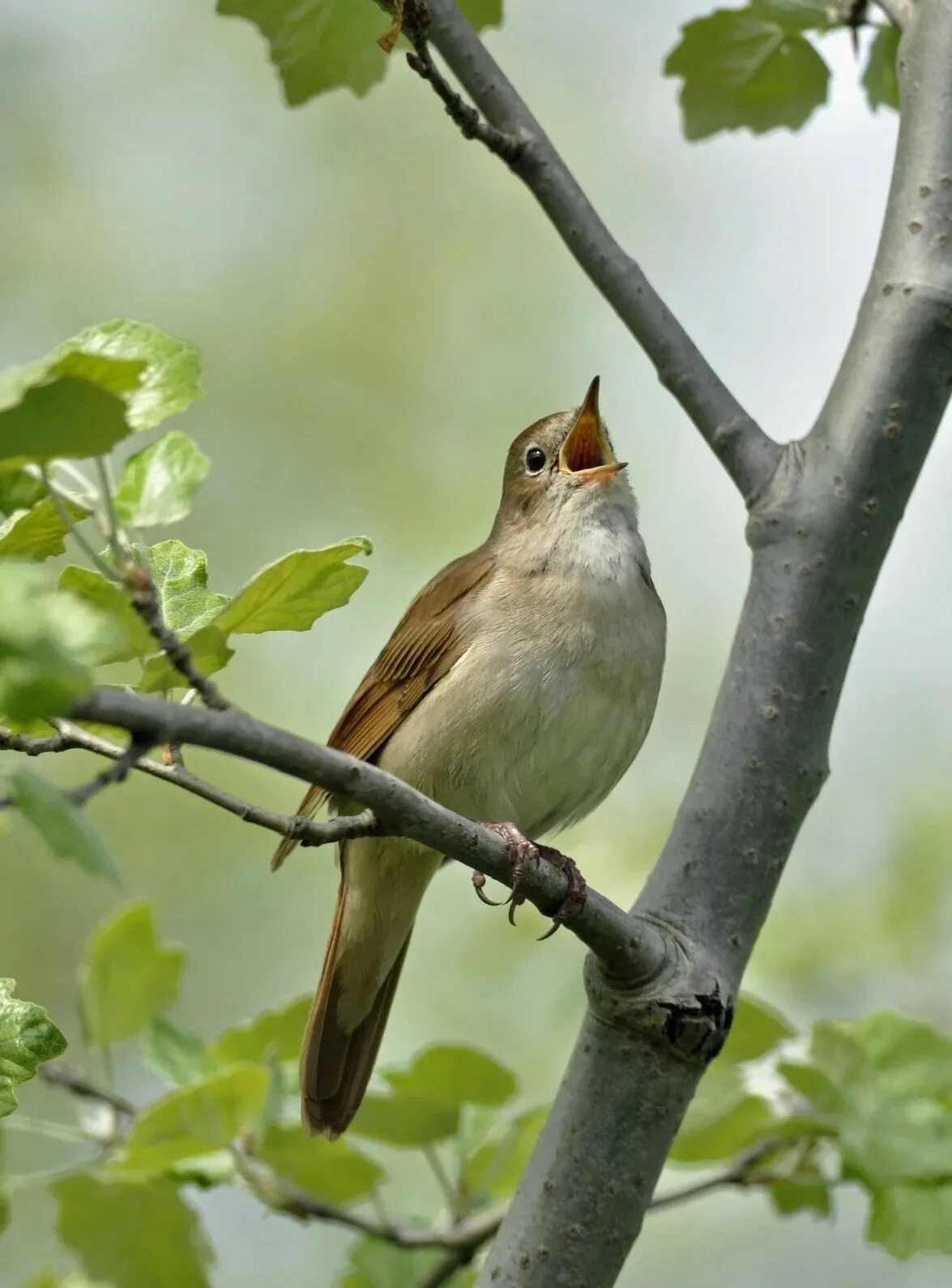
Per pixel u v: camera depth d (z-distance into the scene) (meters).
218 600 5.26
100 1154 7.39
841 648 6.29
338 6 8.76
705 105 9.20
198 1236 7.25
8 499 4.75
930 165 6.67
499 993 12.52
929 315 6.42
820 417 6.56
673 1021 5.86
